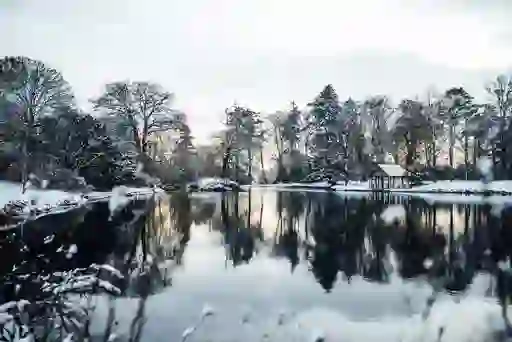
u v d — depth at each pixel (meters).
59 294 6.94
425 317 10.82
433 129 64.50
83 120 41.00
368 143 71.06
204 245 20.42
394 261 17.34
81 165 39.78
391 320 10.59
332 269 15.95
